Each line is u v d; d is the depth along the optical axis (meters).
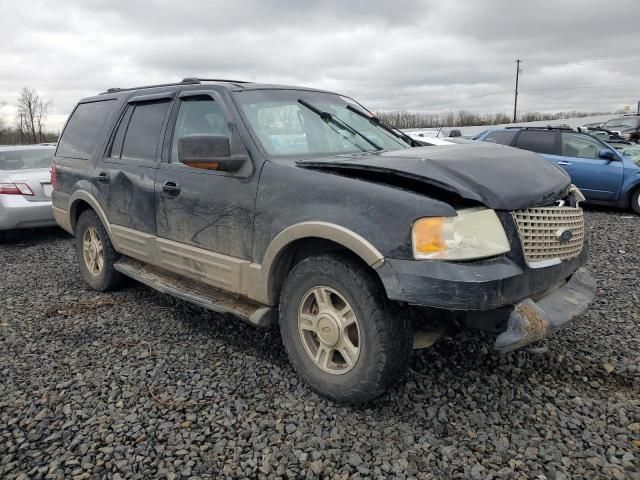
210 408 3.03
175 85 4.36
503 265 2.65
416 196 2.70
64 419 2.95
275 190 3.22
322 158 3.49
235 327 4.27
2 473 2.50
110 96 5.20
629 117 21.17
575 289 3.24
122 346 3.94
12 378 3.46
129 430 2.83
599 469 2.45
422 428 2.81
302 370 3.16
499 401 3.07
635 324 4.18
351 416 2.92
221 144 3.32
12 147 9.24
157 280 4.32
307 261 3.05
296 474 2.46
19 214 7.93
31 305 4.97
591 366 3.48
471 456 2.56
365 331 2.79
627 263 6.14
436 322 2.89
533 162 3.29
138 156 4.47
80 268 5.53
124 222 4.58
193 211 3.77
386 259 2.65
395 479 2.41
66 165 5.50
